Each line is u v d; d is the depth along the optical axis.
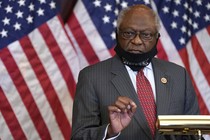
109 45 5.40
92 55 5.38
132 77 3.21
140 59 3.16
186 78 3.35
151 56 3.19
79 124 3.05
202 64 5.50
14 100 5.26
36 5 5.39
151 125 3.03
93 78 3.18
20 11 5.37
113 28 5.43
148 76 3.25
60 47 5.34
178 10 5.58
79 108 3.12
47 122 5.29
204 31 5.57
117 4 5.48
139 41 3.07
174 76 3.28
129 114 2.66
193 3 5.63
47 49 5.32
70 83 5.32
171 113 3.09
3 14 5.35
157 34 3.20
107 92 3.10
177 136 3.06
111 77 3.16
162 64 3.37
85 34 5.40
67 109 5.31
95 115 3.06
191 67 5.48
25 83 5.28
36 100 5.28
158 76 3.23
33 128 5.28
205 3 5.64
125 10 3.17
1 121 5.25
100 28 5.42
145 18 3.08
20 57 5.28
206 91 5.47
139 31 3.07
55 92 5.30
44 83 5.29
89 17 5.43
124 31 3.10
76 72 5.34
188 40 5.54
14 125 5.26
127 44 3.11
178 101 3.16
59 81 5.31
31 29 5.33
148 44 3.11
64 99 5.31
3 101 5.24
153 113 3.07
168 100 3.12
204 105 5.45
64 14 5.49
